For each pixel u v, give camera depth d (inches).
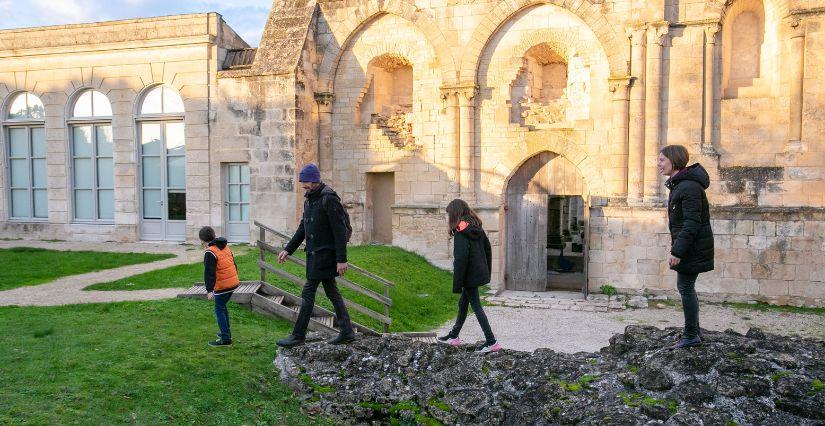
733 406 254.1
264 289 446.0
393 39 748.0
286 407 296.4
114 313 392.8
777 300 625.9
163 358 314.0
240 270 542.6
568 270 917.8
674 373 271.4
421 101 738.2
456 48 713.0
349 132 770.2
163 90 804.0
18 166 872.9
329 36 763.4
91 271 577.0
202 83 773.9
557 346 476.1
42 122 852.6
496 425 287.7
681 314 587.5
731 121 639.8
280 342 337.7
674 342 302.2
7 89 855.7
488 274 368.8
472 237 360.8
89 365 295.1
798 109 616.4
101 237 832.9
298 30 751.1
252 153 746.2
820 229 611.5
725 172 637.3
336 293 342.6
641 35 647.1
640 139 654.5
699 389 260.8
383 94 783.1
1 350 309.4
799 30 609.9
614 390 277.1
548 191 709.9
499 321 560.7
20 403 251.1
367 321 484.1
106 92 817.5
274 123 733.9
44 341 327.0
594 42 669.9
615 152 661.9
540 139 693.3
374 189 791.1
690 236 254.7
